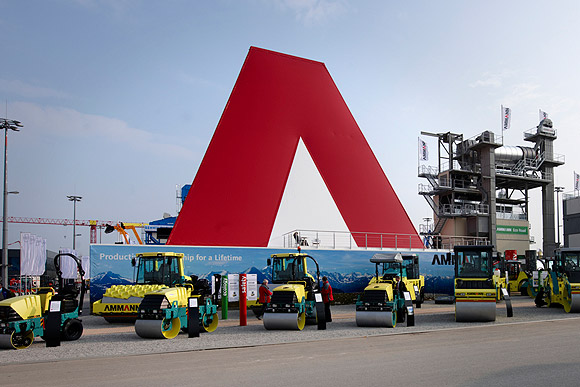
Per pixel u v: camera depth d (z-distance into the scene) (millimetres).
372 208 37656
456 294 19781
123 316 20047
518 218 54125
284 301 17766
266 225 32750
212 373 9820
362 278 32531
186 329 17453
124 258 25891
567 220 62938
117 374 9883
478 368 9977
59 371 10328
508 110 53094
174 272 20594
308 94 40000
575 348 12461
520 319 20656
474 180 52344
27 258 30562
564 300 24156
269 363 10859
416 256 30297
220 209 31719
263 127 36281
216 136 34125
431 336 15359
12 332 13812
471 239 49531
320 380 9047
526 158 53375
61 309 15281
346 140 39844
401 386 8516
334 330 17562
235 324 20703
